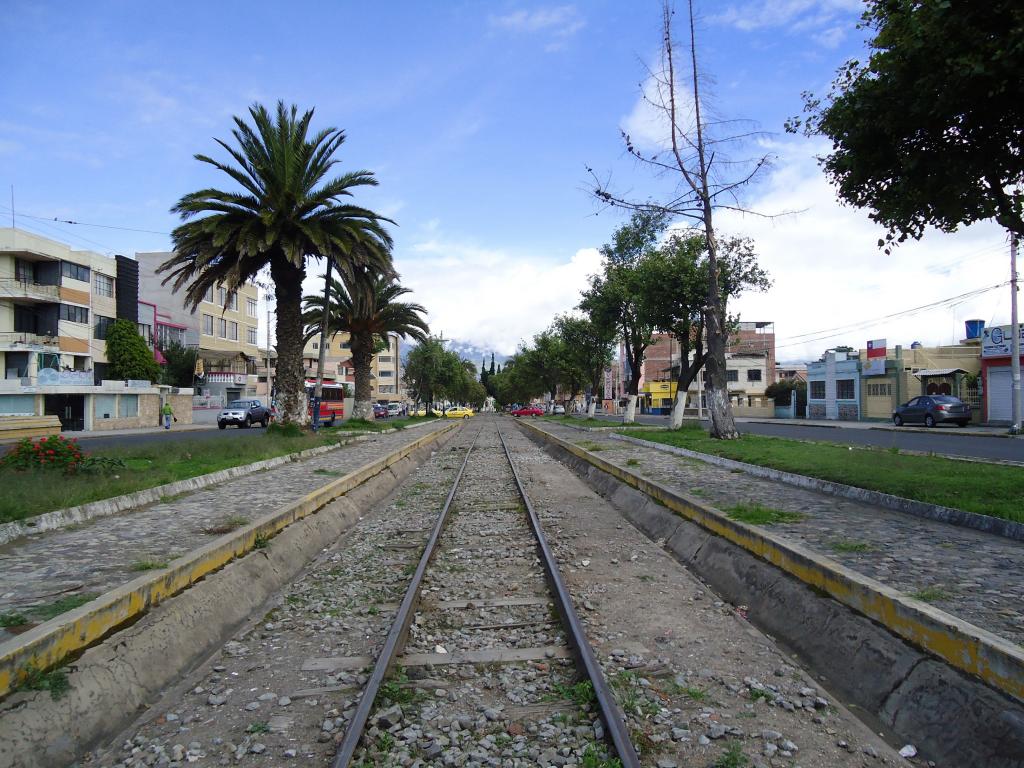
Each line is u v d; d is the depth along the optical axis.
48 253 39.88
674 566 7.82
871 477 10.21
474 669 4.85
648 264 25.56
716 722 3.94
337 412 45.62
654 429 28.25
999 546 6.49
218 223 20.88
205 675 4.89
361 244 23.73
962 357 40.38
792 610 5.63
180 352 53.97
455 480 16.22
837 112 8.05
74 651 4.43
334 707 4.29
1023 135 7.23
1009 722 3.32
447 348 73.56
